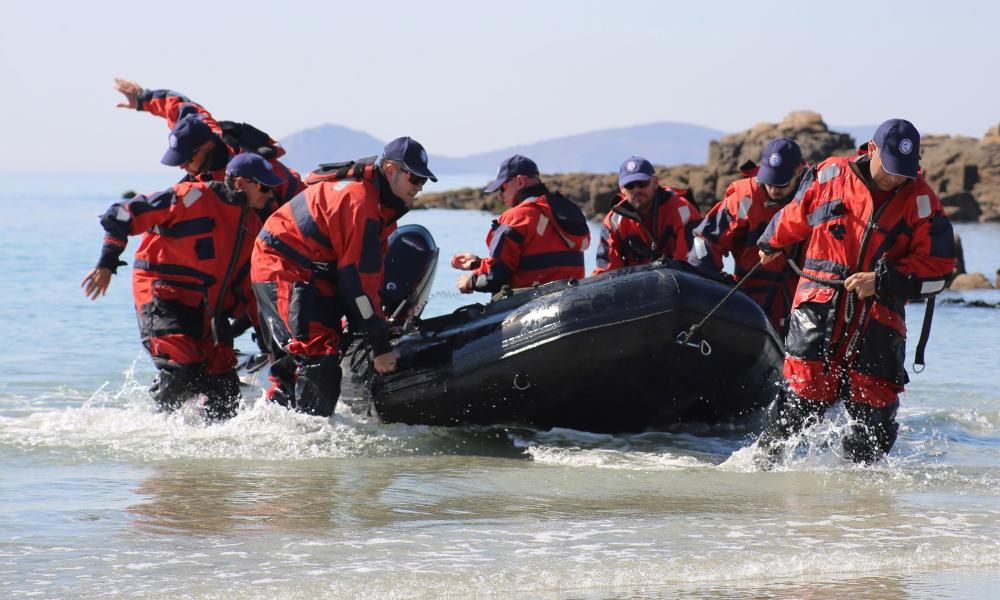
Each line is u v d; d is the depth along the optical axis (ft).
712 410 39.91
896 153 31.91
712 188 312.91
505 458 36.17
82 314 77.30
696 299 37.29
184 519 27.58
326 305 38.86
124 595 21.76
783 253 42.04
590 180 329.52
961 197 256.93
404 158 37.60
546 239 42.50
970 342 65.51
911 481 32.50
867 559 24.61
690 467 34.58
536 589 22.66
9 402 46.01
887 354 33.78
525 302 39.24
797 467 34.53
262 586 22.33
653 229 45.42
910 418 43.11
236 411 42.14
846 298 33.58
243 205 41.11
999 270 104.68
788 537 26.27
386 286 42.93
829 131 329.52
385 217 38.75
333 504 29.35
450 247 155.74
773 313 43.24
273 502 29.45
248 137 44.96
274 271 38.83
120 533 26.18
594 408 39.04
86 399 46.98
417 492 30.86
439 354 39.37
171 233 40.91
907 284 32.58
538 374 37.91
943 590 22.77
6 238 182.39
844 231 33.50
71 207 390.01
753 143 318.45
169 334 40.81
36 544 25.21
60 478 32.14
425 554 24.63
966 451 37.52
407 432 39.73
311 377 39.09
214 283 41.22
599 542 25.77
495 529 26.86
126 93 51.88
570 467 34.63
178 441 37.52
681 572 23.66
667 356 37.42
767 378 39.65
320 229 38.17
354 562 24.00
